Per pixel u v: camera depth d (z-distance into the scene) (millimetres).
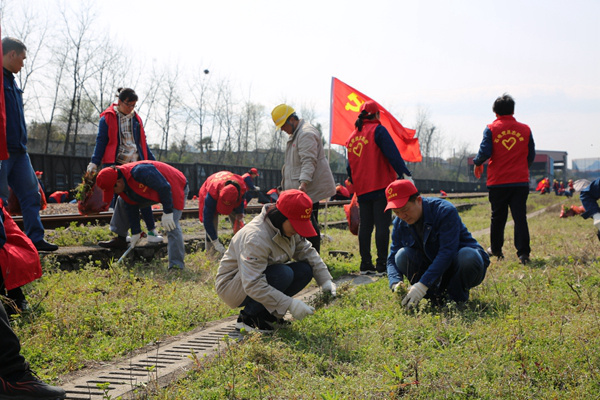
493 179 7320
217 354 3533
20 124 5855
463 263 4684
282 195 4031
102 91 34406
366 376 3076
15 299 4562
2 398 2711
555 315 4195
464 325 4055
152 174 6805
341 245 9664
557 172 115562
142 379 3242
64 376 3381
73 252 6988
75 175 22344
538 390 2922
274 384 3014
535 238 10172
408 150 9984
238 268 4203
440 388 2896
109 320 4520
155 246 7926
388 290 5398
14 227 4402
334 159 65312
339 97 10203
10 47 5641
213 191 8062
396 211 4688
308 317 4355
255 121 48188
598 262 6582
